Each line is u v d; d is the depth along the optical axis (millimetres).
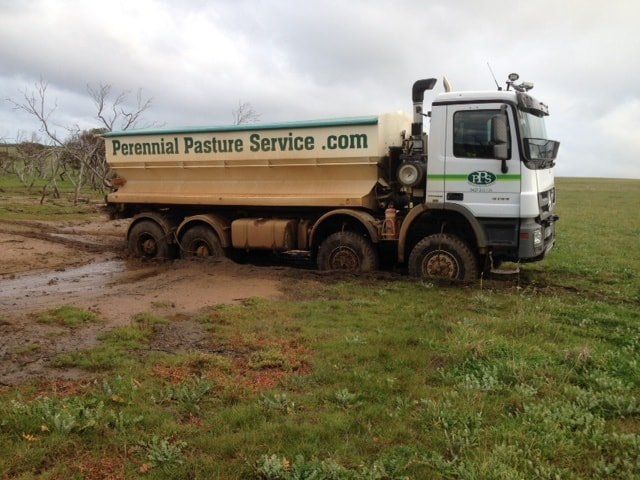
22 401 4867
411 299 8648
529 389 5141
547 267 12445
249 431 4398
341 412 4723
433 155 9680
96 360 5918
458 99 9469
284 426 4438
